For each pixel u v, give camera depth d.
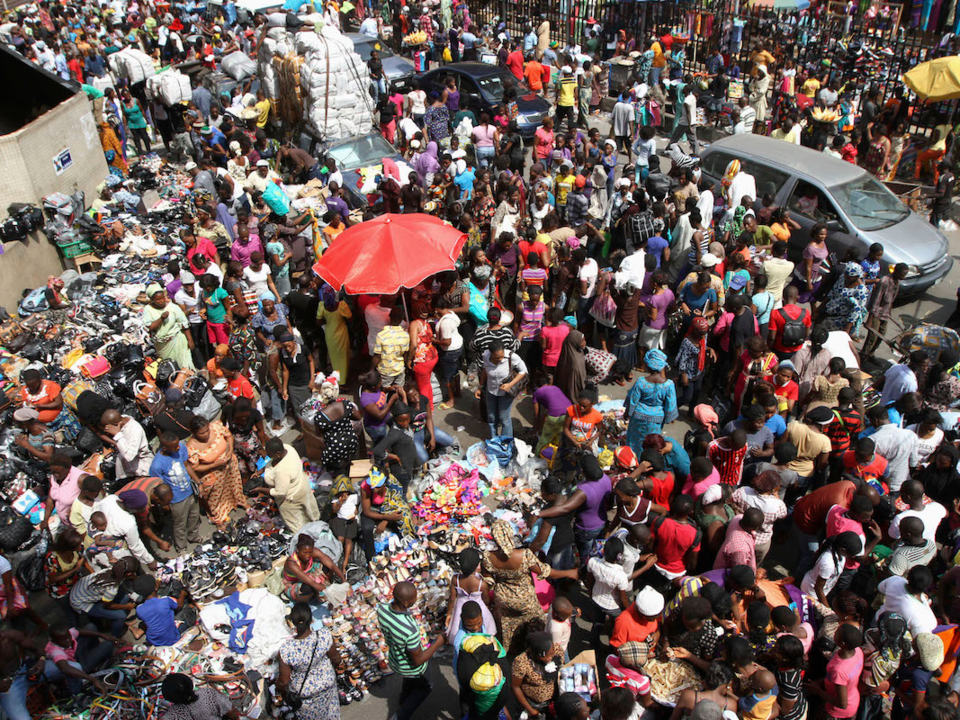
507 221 11.64
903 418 8.37
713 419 7.88
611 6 23.33
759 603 5.65
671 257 11.31
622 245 12.31
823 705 5.57
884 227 11.94
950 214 14.50
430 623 6.84
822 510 6.78
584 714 5.16
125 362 9.32
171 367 9.26
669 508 6.73
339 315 9.76
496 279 11.05
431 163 14.27
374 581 6.95
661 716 5.77
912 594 5.91
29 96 15.32
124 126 18.09
